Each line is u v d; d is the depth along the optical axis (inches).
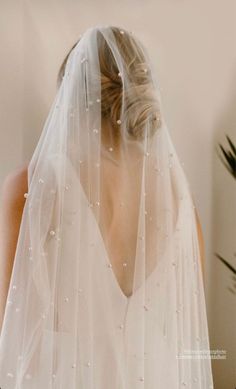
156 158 41.8
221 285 72.1
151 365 40.6
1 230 42.1
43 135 41.9
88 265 38.9
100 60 41.8
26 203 39.5
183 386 42.3
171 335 41.2
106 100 41.3
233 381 71.5
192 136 72.0
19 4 68.9
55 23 70.9
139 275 39.9
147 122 41.5
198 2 71.6
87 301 38.9
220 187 71.8
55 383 38.4
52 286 38.6
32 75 69.9
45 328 38.5
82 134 40.1
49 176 39.3
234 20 70.9
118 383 39.3
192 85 71.9
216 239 72.0
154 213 41.2
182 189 43.4
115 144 41.2
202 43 71.8
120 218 40.3
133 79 41.8
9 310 39.3
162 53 71.8
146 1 71.8
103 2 71.9
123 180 40.8
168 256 40.9
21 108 69.3
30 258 38.8
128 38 42.9
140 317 39.8
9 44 68.9
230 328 71.7
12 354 39.3
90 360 38.8
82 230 38.9
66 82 41.4
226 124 71.4
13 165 69.1
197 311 44.7
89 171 39.6
